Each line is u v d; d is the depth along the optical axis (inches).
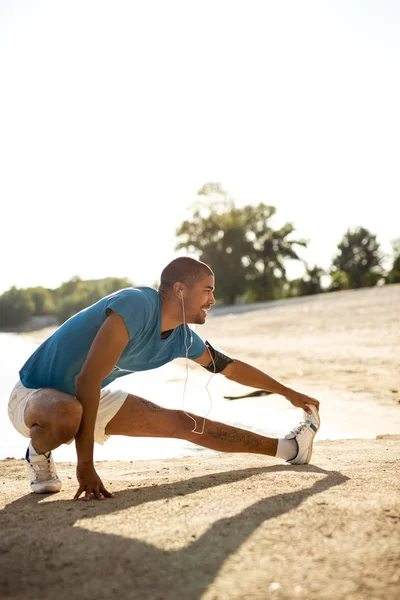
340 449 166.1
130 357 115.8
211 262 2235.5
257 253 2319.1
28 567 69.2
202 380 400.5
